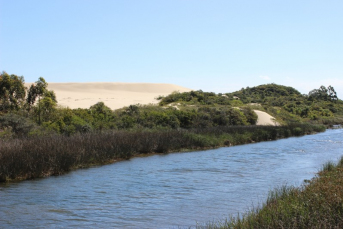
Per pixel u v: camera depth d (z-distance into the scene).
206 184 15.31
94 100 66.00
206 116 45.47
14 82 31.62
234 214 10.77
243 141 34.84
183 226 9.84
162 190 14.20
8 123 24.16
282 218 8.02
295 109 81.06
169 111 42.09
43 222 10.30
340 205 8.45
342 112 94.81
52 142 19.80
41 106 29.95
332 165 17.16
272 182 15.53
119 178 16.70
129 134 27.16
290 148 29.94
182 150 27.75
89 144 21.75
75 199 12.84
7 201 12.55
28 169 16.72
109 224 10.12
